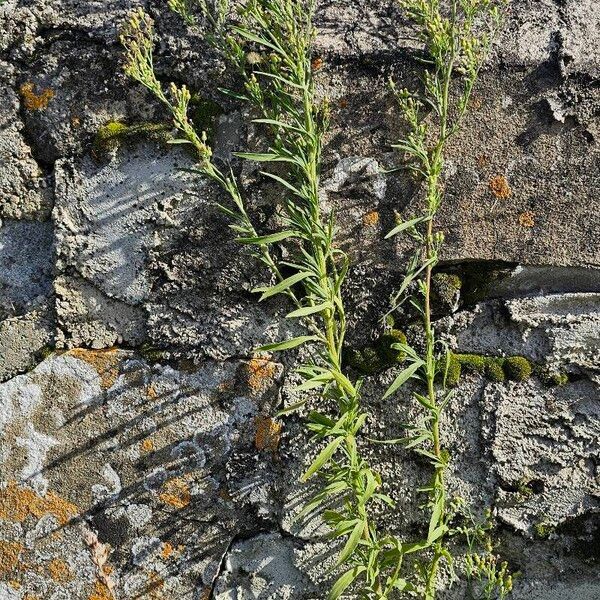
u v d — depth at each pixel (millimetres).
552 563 654
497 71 644
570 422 649
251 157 597
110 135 659
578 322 647
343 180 657
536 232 649
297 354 665
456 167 651
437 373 658
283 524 667
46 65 665
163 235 666
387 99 650
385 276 659
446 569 663
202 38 654
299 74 601
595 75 638
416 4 608
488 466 654
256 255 625
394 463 664
